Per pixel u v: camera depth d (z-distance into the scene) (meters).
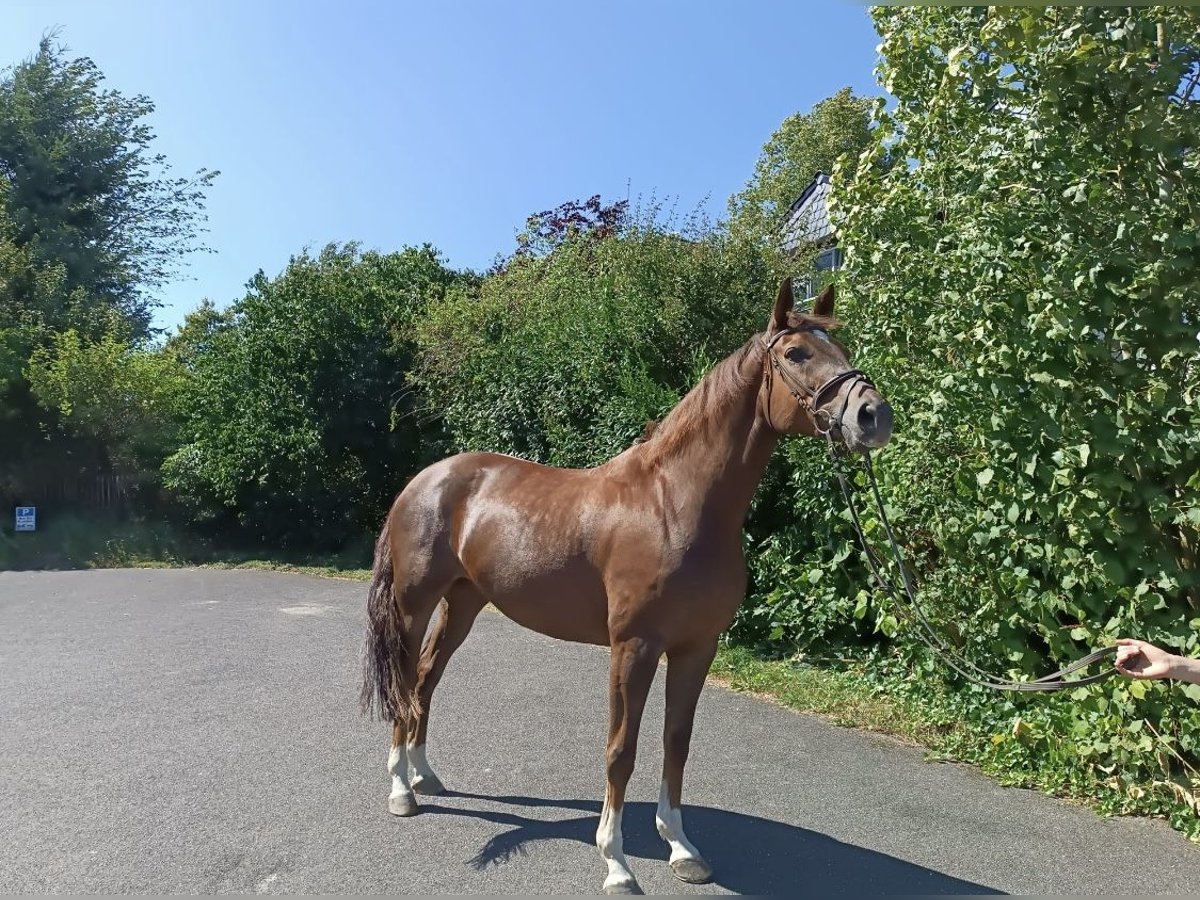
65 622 8.72
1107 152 4.49
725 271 9.37
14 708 5.59
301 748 4.86
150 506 16.64
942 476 5.32
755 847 3.74
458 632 4.42
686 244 9.82
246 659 7.04
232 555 15.02
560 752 4.89
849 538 6.73
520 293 12.48
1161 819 4.09
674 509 3.36
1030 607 4.80
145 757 4.68
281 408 14.25
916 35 5.46
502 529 3.85
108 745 4.88
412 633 4.18
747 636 7.76
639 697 3.31
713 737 5.25
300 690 6.09
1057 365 4.44
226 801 4.10
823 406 3.13
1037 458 4.59
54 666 6.75
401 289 17.09
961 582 5.28
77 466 16.55
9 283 18.72
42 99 24.52
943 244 5.39
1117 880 3.48
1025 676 4.96
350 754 4.78
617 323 9.30
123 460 16.39
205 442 14.96
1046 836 3.89
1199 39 4.37
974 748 4.97
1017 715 4.89
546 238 14.91
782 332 3.33
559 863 3.53
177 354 22.14
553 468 4.12
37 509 16.50
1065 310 4.29
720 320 9.22
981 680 3.66
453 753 4.87
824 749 5.05
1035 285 4.66
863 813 4.13
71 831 3.74
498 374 11.21
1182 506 4.16
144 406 15.93
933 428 5.18
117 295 25.53
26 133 23.72
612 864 3.27
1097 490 4.33
